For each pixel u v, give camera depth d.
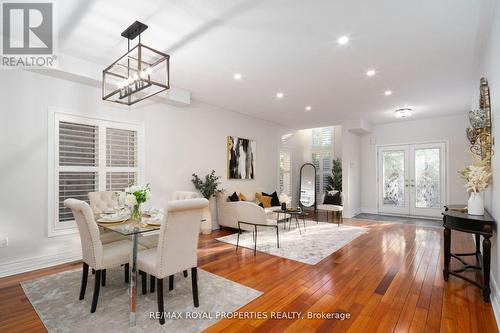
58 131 3.46
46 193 3.37
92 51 3.19
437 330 2.01
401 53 3.20
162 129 4.67
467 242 4.49
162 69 3.66
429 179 6.91
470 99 5.10
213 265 3.40
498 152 2.43
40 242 3.31
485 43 2.95
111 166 3.99
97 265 2.26
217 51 3.15
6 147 3.08
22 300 2.45
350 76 3.94
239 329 2.02
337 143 8.60
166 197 4.70
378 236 4.93
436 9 2.35
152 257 2.31
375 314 2.23
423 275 3.06
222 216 5.40
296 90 4.59
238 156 6.27
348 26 2.62
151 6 2.31
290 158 8.20
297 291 2.66
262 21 2.54
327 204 6.63
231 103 5.49
